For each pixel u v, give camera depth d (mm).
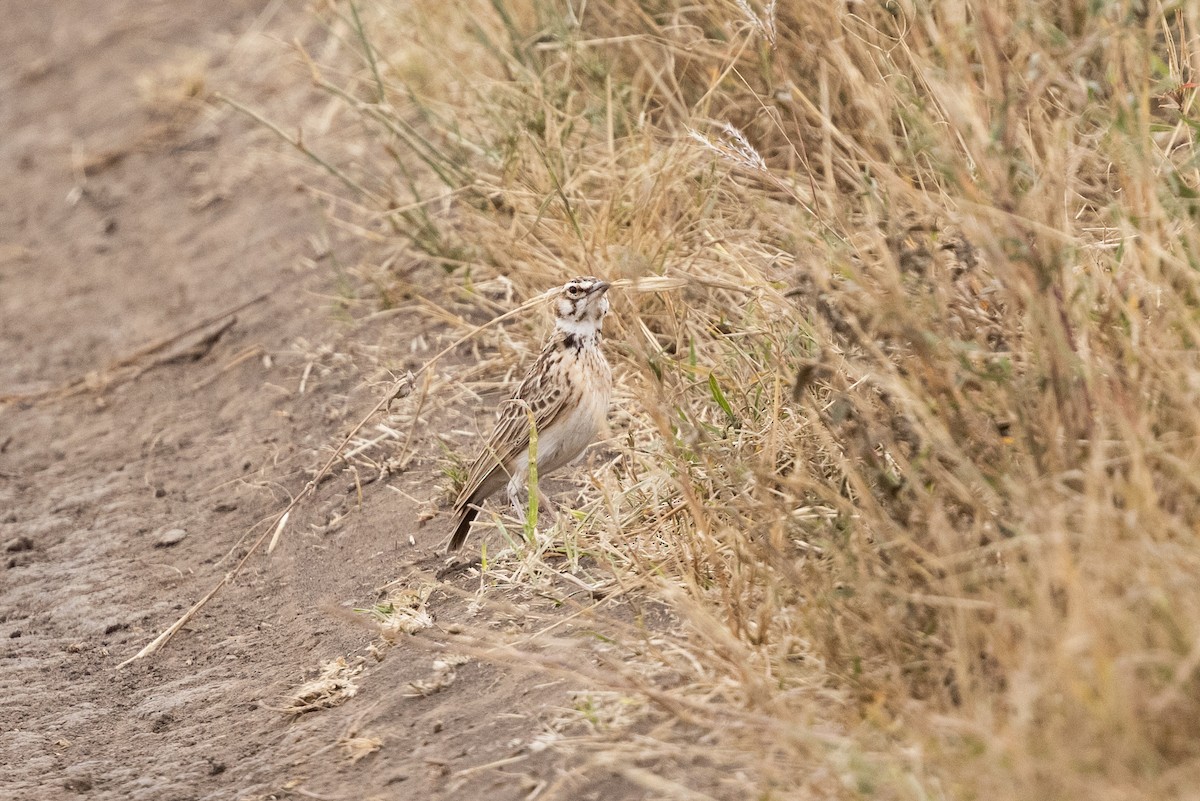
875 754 7191
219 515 13000
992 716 7047
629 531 10250
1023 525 7430
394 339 14680
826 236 9500
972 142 8453
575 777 7906
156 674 10805
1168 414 7945
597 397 10930
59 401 15797
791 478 8883
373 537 11820
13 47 26062
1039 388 7914
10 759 9781
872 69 9891
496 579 10422
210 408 14914
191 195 19562
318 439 13617
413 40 17016
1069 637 6543
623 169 13883
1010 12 9953
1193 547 7066
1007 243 7875
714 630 8289
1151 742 6484
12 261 19344
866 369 8414
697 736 7945
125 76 23516
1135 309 8047
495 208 14969
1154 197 8250
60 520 13531
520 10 16391
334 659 10195
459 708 8992
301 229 17516
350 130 18938
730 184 13047
